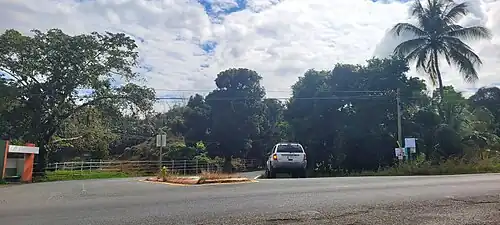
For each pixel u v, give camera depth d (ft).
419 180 47.60
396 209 26.78
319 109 135.23
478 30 118.01
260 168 188.24
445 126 107.55
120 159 165.17
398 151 98.43
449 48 120.06
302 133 140.15
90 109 121.39
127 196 36.55
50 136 116.47
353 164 127.24
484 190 35.58
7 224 23.62
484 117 134.41
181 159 152.87
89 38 115.03
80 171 119.55
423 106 121.49
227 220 23.91
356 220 23.73
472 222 23.26
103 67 117.70
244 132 198.59
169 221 23.88
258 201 30.60
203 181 49.39
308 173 124.16
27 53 108.88
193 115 204.64
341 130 128.88
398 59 124.16
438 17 121.39
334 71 137.18
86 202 32.76
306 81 146.20
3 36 106.32
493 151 100.63
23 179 86.94
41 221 24.40
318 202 29.66
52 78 112.98
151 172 126.52
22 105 112.06
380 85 123.95
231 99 201.67
